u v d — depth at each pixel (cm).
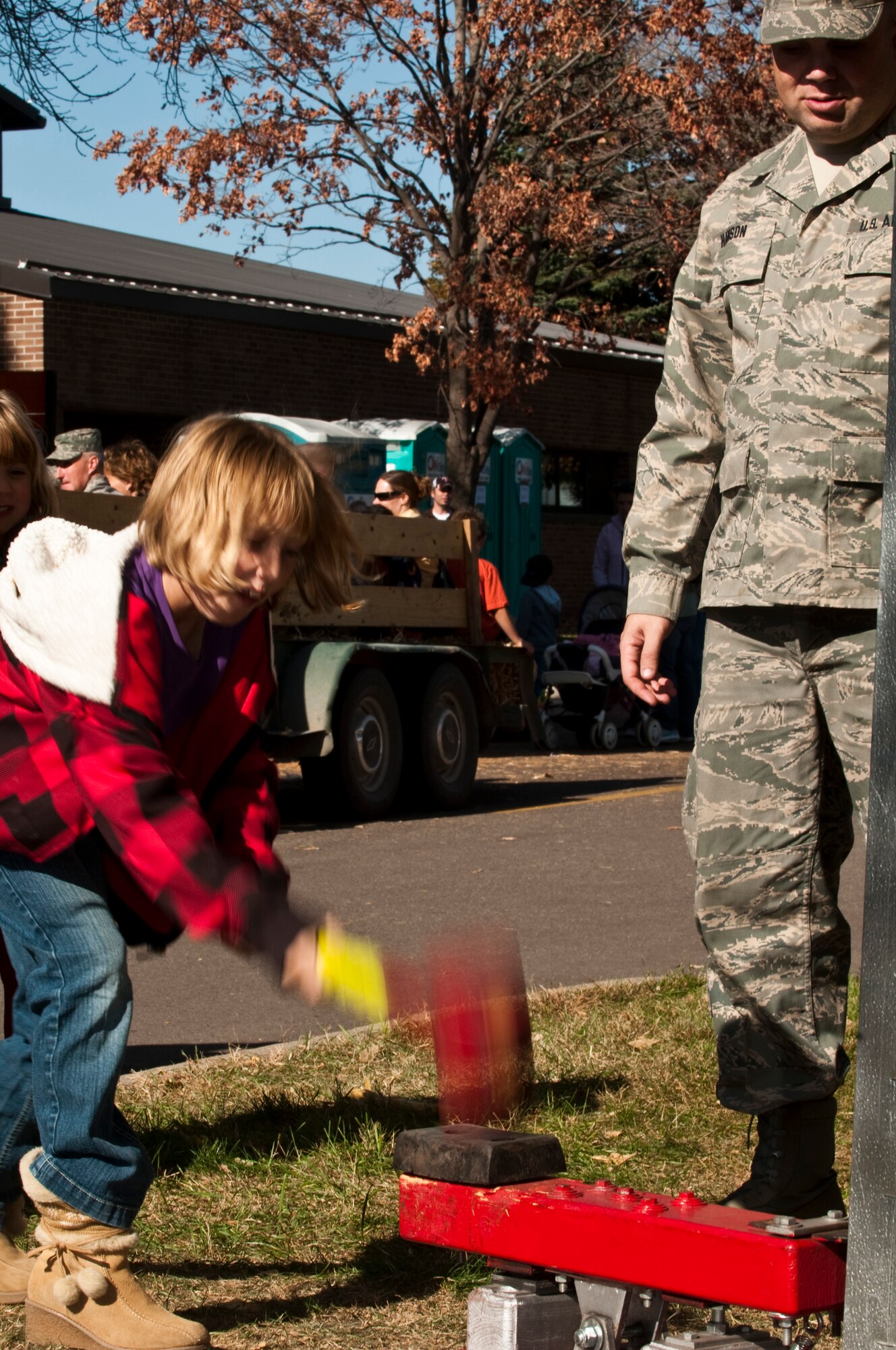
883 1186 195
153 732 269
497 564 2131
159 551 265
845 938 335
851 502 319
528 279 1873
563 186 1866
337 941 247
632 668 355
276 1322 302
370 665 1063
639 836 984
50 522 278
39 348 1881
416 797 1114
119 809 258
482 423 1917
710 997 338
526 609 1516
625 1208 229
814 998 328
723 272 341
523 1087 427
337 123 1838
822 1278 210
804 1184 330
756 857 326
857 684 320
